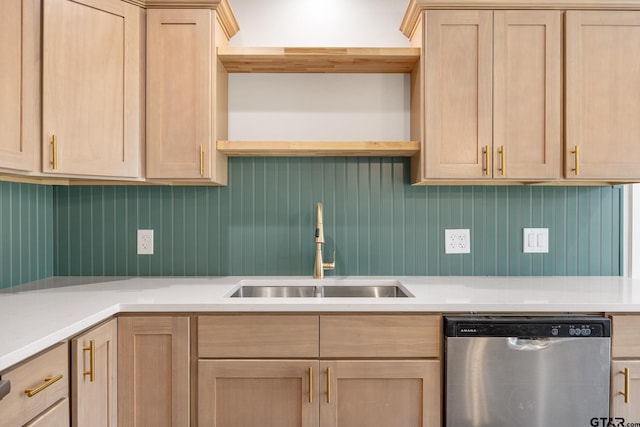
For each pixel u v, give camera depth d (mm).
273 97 2104
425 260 2098
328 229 2096
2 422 939
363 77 2107
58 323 1198
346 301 1492
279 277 2053
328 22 2133
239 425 1478
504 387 1456
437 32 1777
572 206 2105
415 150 1855
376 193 2096
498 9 1777
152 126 1760
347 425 1479
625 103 1784
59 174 1560
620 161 1781
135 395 1470
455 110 1782
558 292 1674
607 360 1464
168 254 2082
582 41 1778
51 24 1535
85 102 1614
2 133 1390
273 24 2131
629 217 2109
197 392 1477
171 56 1763
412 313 1488
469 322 1454
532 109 1782
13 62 1424
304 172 2092
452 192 2098
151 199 2082
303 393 1471
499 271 2098
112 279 1986
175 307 1464
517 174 1782
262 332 1472
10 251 1762
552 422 1460
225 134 2043
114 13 1683
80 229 2072
